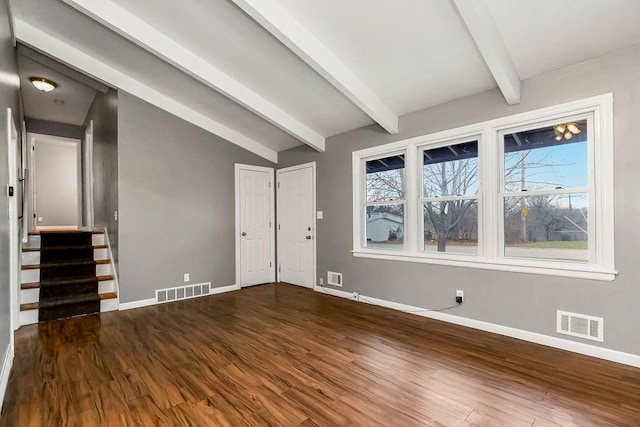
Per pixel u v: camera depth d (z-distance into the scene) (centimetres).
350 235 443
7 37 263
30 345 288
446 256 343
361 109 368
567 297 267
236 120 477
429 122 357
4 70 243
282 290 499
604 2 211
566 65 265
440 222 358
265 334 314
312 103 396
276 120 419
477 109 319
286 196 549
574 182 271
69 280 392
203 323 347
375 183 425
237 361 256
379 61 305
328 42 288
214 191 487
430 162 367
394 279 392
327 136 472
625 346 241
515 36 248
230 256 503
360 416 186
